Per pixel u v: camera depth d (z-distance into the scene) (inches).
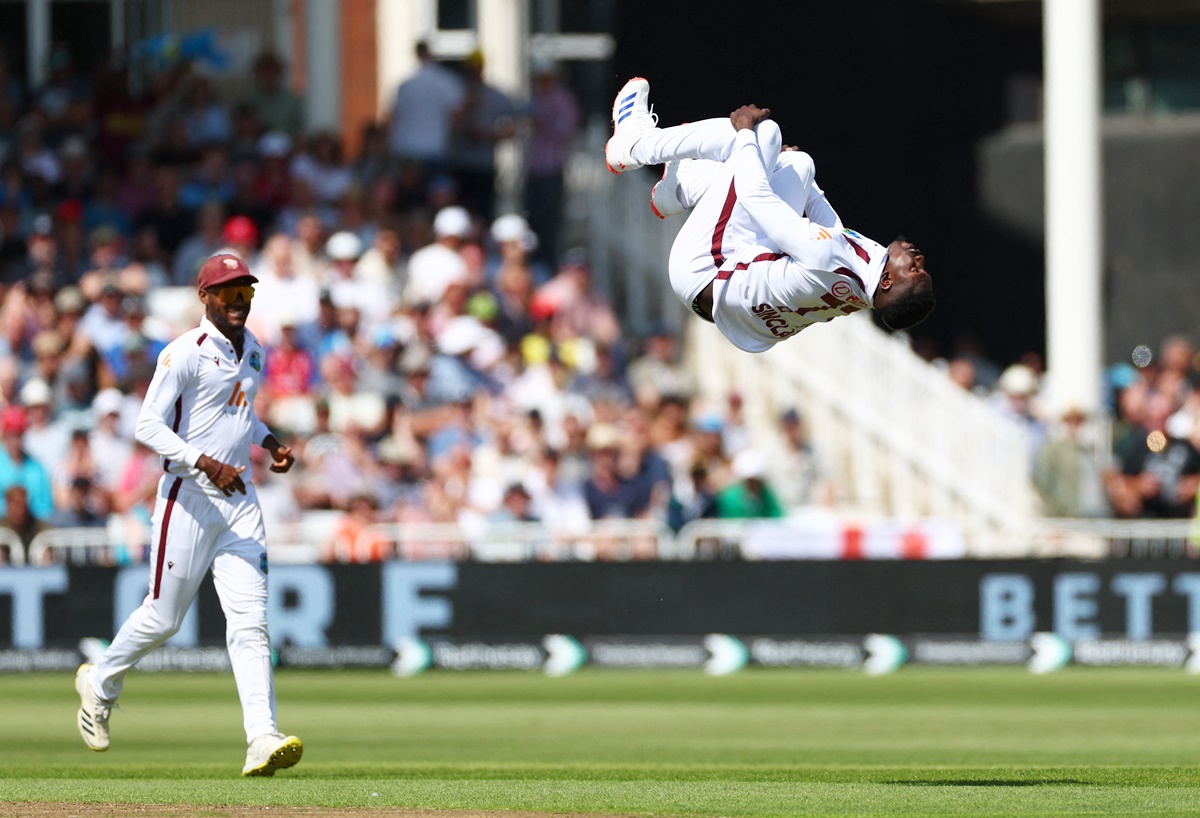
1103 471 2224.4
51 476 2004.2
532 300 2329.0
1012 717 1504.7
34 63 2977.4
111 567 1929.1
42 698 1692.9
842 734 1379.2
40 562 1955.0
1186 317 3225.9
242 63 2915.8
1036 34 3250.5
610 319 2351.1
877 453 2310.5
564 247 2637.8
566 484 2050.9
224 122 2541.8
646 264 2566.4
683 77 3016.7
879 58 3196.4
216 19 2930.6
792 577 1943.9
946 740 1328.7
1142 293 3243.1
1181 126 3233.3
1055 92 2325.3
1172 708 1571.1
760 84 3051.2
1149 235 3240.7
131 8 2957.7
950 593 1935.3
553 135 2534.5
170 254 2390.5
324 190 2445.9
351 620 1950.1
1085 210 2314.2
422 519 2005.4
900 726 1441.9
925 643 1934.1
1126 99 3272.6
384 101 2869.1
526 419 2076.8
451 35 2886.3
